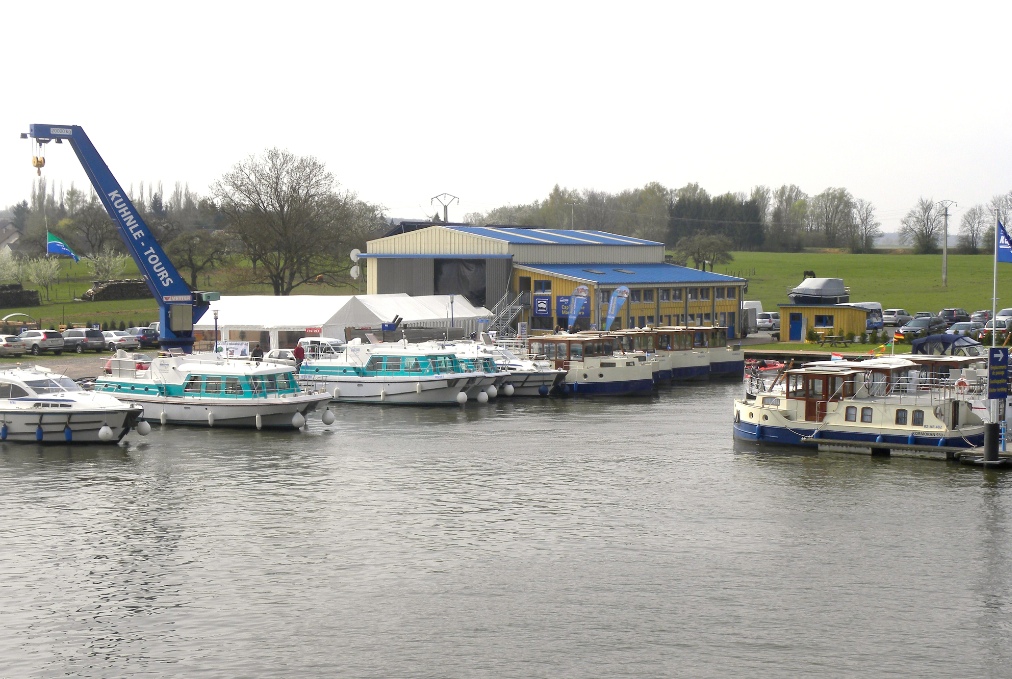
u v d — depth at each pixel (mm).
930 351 84562
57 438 57312
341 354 77812
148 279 83312
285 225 138250
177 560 38469
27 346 98062
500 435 62094
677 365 93438
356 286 163250
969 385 57844
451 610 33812
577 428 64812
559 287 107500
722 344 98062
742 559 38625
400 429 63969
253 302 95438
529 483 49562
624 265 124125
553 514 44344
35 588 35750
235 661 30297
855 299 164000
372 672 29609
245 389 63156
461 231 112125
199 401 63156
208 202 150125
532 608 34000
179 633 32156
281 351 82125
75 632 32250
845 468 52219
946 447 53562
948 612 33781
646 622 32875
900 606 34188
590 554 39125
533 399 78688
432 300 103812
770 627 32562
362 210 170375
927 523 42812
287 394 63969
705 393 84375
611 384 81375
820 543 40375
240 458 54781
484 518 43719
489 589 35594
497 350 81812
